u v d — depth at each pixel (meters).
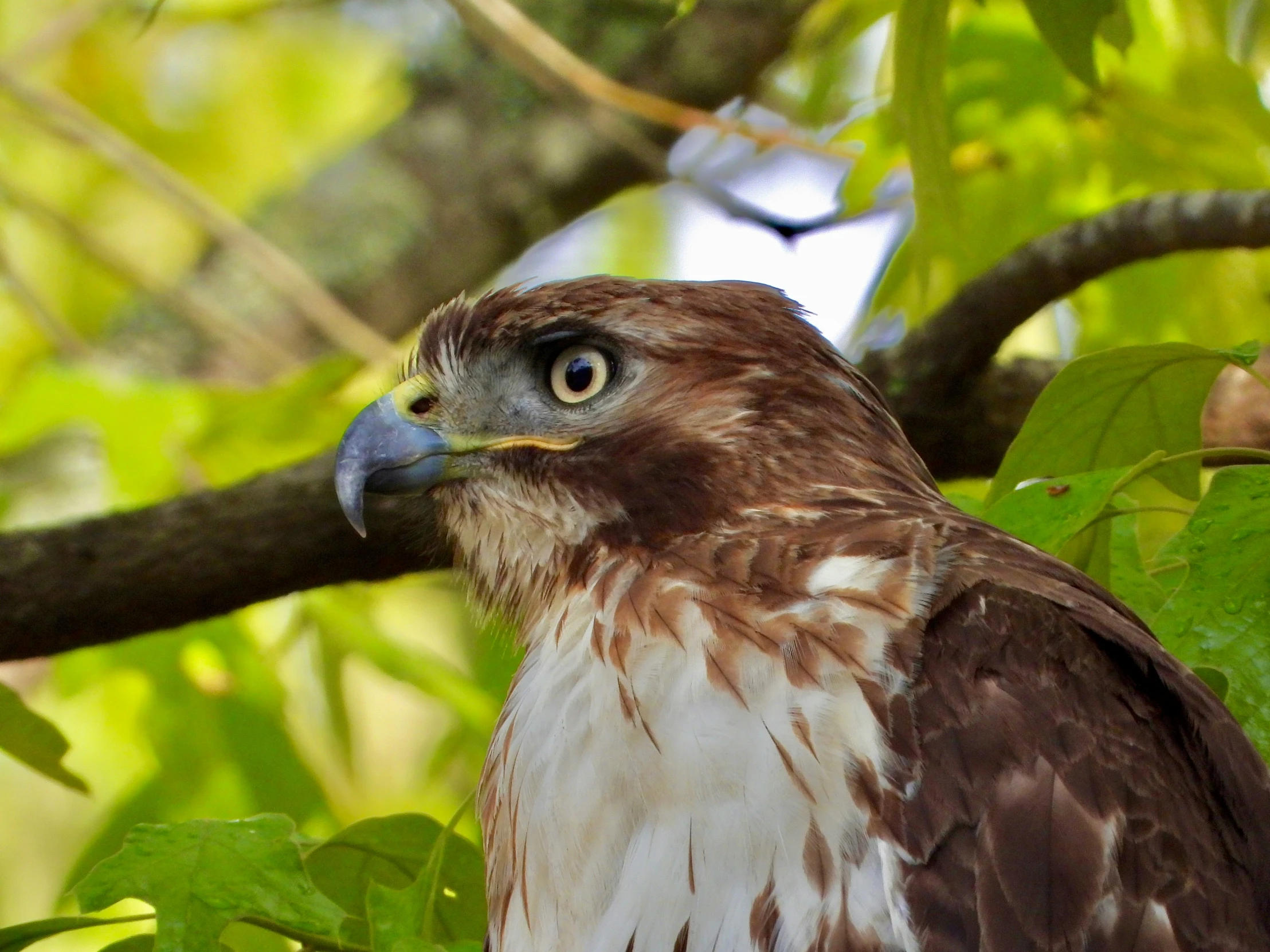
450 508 8.52
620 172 16.95
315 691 13.41
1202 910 6.36
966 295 10.52
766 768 6.64
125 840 7.22
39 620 10.05
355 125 18.67
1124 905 6.25
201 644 12.30
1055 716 6.54
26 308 14.58
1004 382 10.91
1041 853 6.28
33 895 15.38
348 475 8.46
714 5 16.00
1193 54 11.71
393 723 15.52
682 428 8.03
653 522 7.91
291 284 12.74
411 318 16.66
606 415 8.19
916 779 6.51
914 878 6.38
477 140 17.17
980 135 11.91
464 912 8.33
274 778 12.24
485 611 8.63
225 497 10.09
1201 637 7.20
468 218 16.84
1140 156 11.82
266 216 16.94
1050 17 8.30
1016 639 6.71
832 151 12.01
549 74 12.72
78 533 10.07
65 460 13.22
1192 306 12.16
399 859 8.26
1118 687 6.71
